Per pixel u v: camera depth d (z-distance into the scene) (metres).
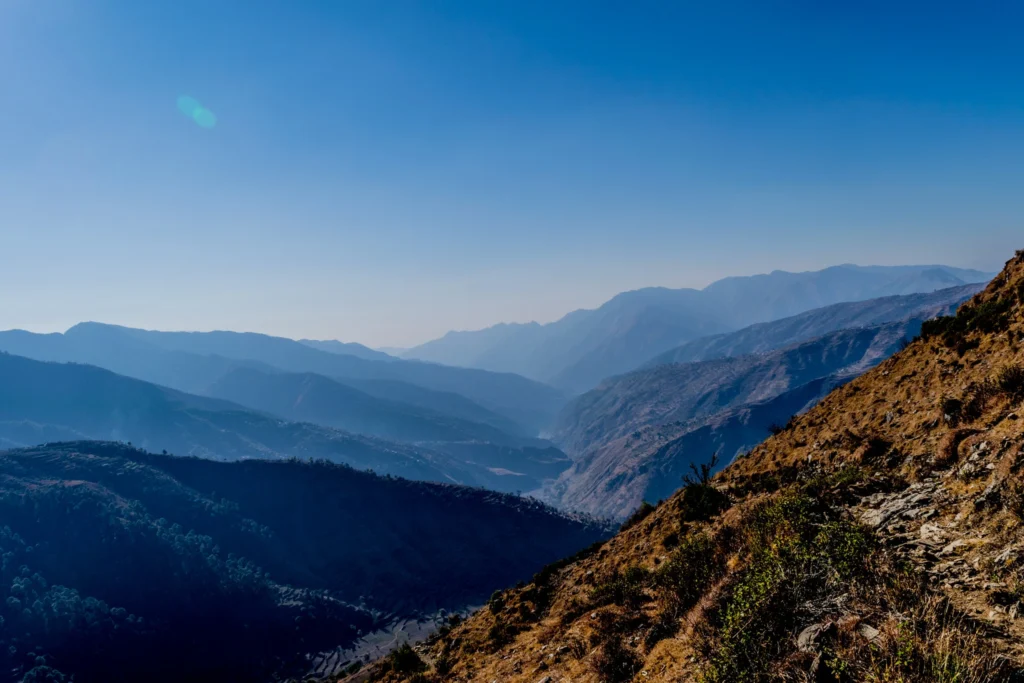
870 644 6.00
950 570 7.10
